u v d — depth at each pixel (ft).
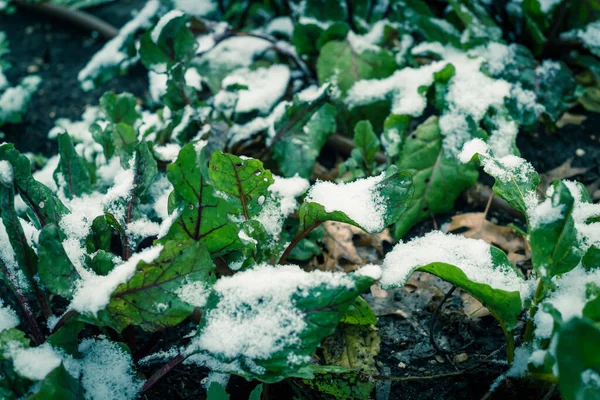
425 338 2.26
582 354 1.60
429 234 2.11
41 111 3.21
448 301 2.35
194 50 2.45
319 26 2.81
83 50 3.71
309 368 1.90
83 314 1.85
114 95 2.58
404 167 2.56
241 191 2.10
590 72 3.05
